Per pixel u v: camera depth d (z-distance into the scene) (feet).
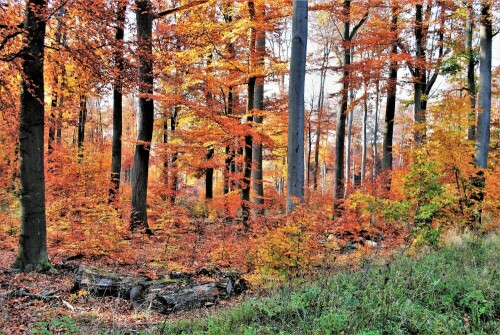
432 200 28.94
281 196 55.83
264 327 14.49
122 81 30.22
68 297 20.62
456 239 28.66
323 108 87.15
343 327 13.37
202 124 48.44
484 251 25.03
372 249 27.02
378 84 49.98
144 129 40.96
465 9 40.68
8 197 43.93
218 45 42.57
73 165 50.55
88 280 22.02
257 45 41.91
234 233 32.78
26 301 19.11
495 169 45.57
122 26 30.17
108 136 104.99
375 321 14.08
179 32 39.14
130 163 87.30
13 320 16.37
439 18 47.11
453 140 35.70
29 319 16.67
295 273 22.25
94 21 27.53
